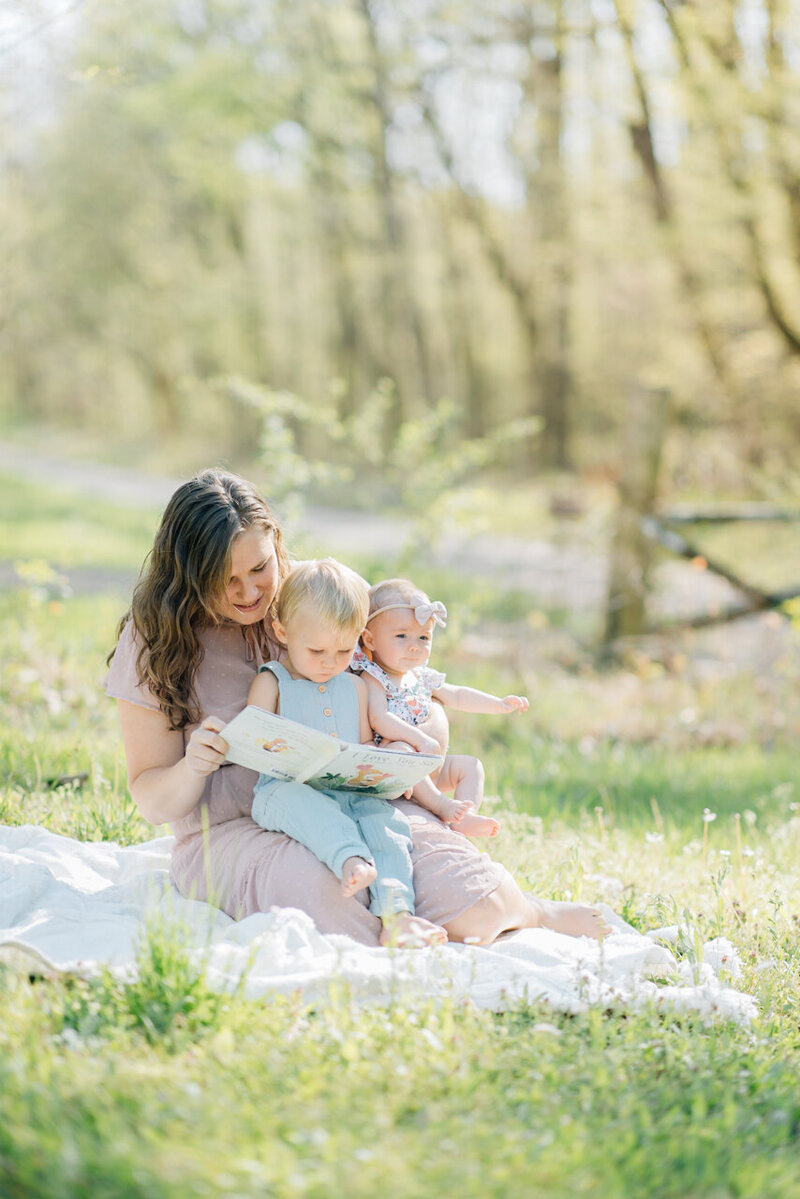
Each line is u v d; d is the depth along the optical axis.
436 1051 2.63
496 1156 2.22
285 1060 2.55
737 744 8.05
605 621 10.22
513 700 3.86
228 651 3.66
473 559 15.84
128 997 2.74
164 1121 2.23
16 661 7.65
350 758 3.24
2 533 17.56
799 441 18.69
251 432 37.91
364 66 26.34
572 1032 2.91
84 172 30.67
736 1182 2.29
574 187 24.84
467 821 3.67
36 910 3.37
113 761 5.50
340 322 33.97
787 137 16.08
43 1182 2.03
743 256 18.17
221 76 27.12
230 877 3.44
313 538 8.62
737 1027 3.10
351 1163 2.13
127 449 41.53
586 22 18.94
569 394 28.17
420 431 10.16
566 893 4.04
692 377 19.56
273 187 33.44
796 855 4.96
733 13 15.88
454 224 30.41
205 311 36.03
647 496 9.99
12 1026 2.60
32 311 32.56
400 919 3.27
